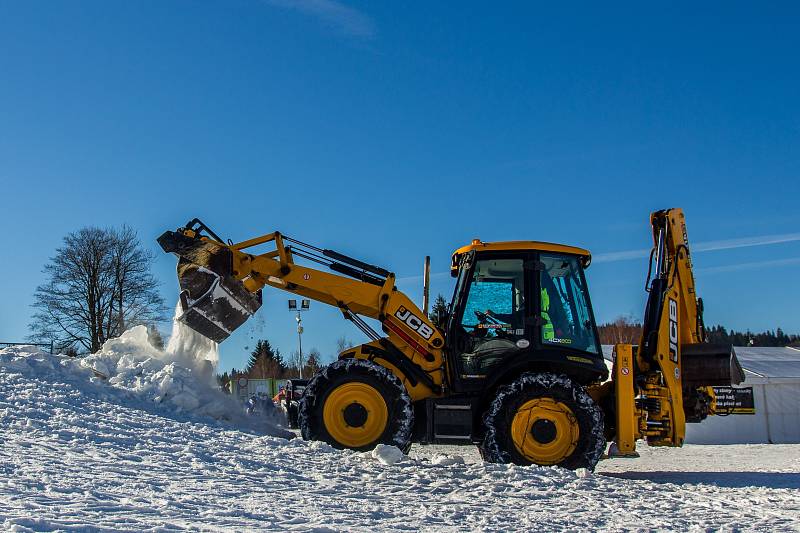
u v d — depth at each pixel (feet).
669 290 33.78
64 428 28.09
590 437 30.55
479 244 33.04
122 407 32.73
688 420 35.45
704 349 33.83
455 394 32.27
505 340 32.12
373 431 31.50
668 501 26.20
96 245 101.86
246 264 34.04
